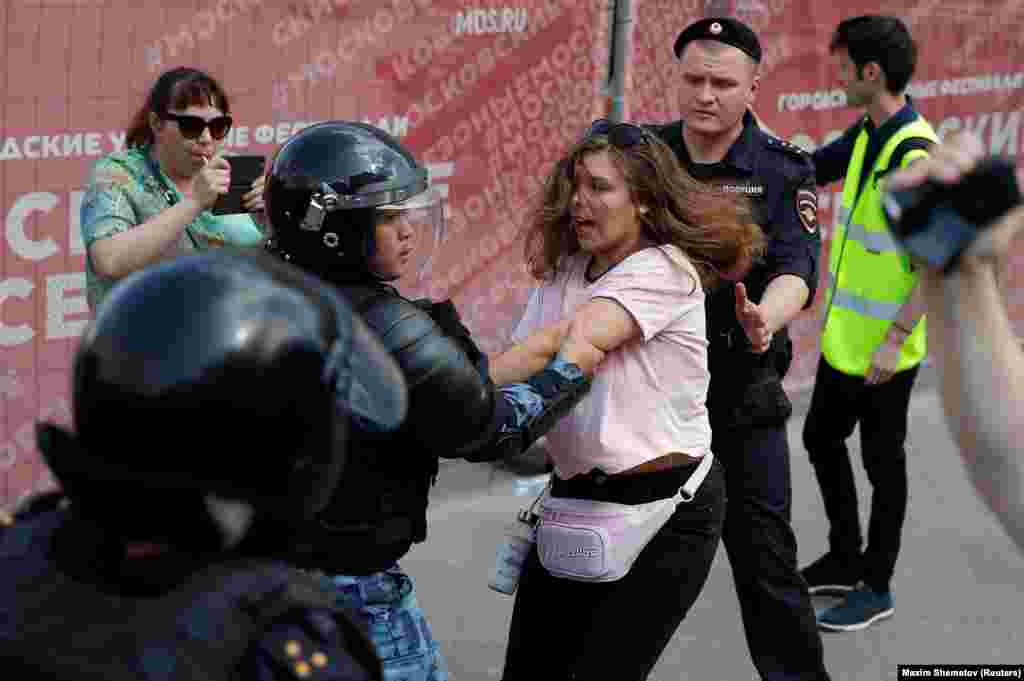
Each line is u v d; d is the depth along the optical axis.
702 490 6.35
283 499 3.01
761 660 7.77
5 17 8.41
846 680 8.78
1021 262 13.76
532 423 5.31
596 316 5.83
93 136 8.91
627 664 6.32
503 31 10.43
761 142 7.89
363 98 9.91
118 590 2.89
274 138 9.61
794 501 11.27
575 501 6.15
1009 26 13.40
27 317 8.95
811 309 13.02
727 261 6.22
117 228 7.40
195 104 7.45
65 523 3.03
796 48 12.04
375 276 4.99
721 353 7.56
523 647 6.54
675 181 6.04
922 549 10.58
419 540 5.14
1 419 8.98
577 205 6.01
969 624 9.54
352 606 4.95
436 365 4.79
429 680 5.21
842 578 9.76
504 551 6.49
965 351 2.92
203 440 2.87
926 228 2.89
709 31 7.77
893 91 9.27
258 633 2.85
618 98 10.88
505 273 10.87
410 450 4.95
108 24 8.80
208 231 7.77
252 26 9.35
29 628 2.87
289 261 5.02
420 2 10.01
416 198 4.93
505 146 10.63
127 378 2.87
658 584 6.29
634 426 6.01
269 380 2.91
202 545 2.94
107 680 2.77
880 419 9.34
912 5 12.66
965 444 2.97
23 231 8.80
